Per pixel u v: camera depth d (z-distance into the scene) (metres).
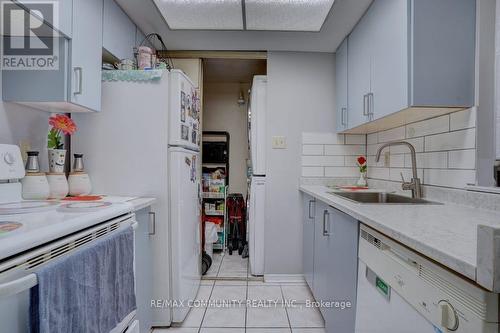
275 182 2.48
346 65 2.17
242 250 3.21
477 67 1.26
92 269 0.87
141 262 1.50
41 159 1.49
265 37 2.20
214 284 2.41
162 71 1.70
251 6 1.76
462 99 1.27
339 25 1.98
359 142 2.49
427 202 1.46
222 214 3.34
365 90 1.79
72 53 1.29
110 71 1.69
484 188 1.20
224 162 3.64
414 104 1.27
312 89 2.48
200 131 2.58
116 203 1.28
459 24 1.27
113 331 1.03
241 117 3.78
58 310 0.71
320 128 2.48
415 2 1.26
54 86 1.27
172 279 1.73
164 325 1.73
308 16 1.86
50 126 1.54
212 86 3.79
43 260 0.71
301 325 1.79
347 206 1.26
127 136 1.70
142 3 1.75
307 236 2.26
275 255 2.47
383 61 1.52
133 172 1.69
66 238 0.81
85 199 1.40
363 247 1.10
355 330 1.17
